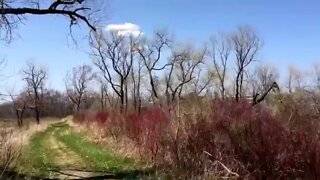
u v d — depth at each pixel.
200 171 14.31
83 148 25.48
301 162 12.38
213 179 13.27
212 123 15.02
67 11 18.56
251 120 13.77
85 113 57.19
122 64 58.59
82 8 19.02
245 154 13.52
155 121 18.44
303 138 12.53
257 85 50.69
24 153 21.22
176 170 15.26
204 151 14.37
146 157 18.25
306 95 13.55
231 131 14.20
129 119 23.72
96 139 28.92
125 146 21.73
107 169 17.80
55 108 104.81
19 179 14.02
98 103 78.25
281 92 15.34
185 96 18.58
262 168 12.91
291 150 12.55
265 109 14.11
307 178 12.13
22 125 51.28
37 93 79.00
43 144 30.20
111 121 28.98
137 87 59.66
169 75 59.59
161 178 15.02
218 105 15.41
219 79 59.38
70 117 87.19
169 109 18.20
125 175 16.25
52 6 17.95
